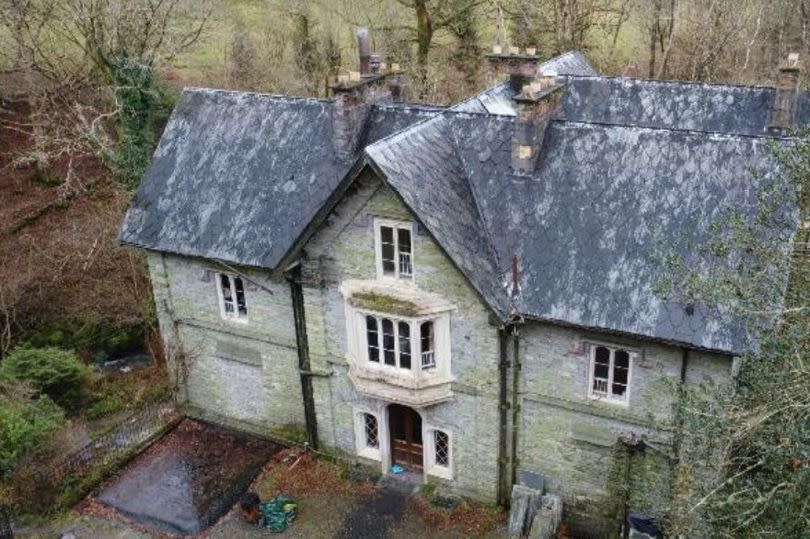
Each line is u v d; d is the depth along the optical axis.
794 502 15.85
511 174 25.80
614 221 24.00
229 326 30.69
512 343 24.98
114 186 49.19
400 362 26.69
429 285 25.33
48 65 50.66
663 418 23.75
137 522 28.00
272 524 27.39
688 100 35.19
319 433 30.53
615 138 24.97
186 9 51.81
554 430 25.80
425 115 28.33
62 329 40.44
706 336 21.72
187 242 29.55
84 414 35.09
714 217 22.80
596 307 23.22
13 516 27.91
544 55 56.34
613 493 25.58
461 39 57.97
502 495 27.53
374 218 25.19
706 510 17.69
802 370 15.43
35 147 50.06
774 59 55.56
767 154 22.95
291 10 57.38
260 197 29.03
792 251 18.59
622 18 57.34
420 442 29.11
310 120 29.50
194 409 33.62
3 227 47.12
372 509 28.11
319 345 28.53
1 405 30.47
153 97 41.38
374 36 58.03
